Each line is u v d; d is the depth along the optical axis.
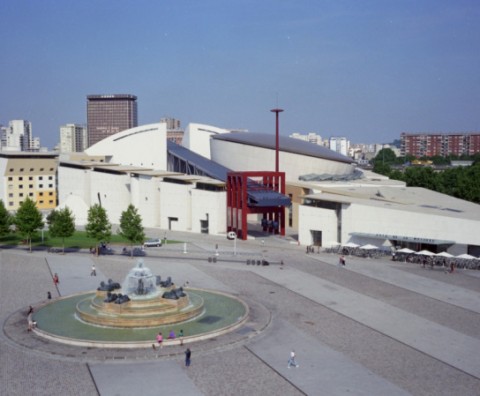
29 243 106.25
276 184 123.81
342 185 138.00
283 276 80.38
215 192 124.38
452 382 43.12
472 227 90.62
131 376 44.00
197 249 103.81
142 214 141.38
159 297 60.88
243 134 169.12
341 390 41.47
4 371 44.88
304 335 54.09
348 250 99.06
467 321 58.94
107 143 190.12
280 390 41.38
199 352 49.09
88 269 84.69
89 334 53.28
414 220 96.25
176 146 197.12
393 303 65.81
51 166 174.62
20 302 65.31
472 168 190.75
